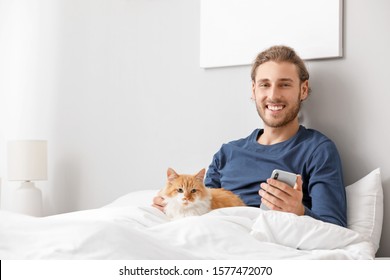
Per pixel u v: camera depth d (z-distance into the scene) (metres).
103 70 3.10
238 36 2.65
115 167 3.05
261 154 2.34
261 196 2.07
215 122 2.74
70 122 3.22
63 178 3.24
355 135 2.39
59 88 3.28
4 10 3.53
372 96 2.36
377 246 2.22
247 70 2.65
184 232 1.59
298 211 1.91
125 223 1.80
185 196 1.90
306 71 2.38
